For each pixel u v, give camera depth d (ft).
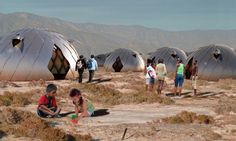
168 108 56.85
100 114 48.91
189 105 60.85
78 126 39.52
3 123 36.32
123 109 55.16
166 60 176.86
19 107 53.01
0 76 101.35
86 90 71.82
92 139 33.73
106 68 198.70
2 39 108.17
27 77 101.91
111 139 33.96
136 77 126.00
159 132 36.83
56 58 109.60
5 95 57.72
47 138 30.94
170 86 95.86
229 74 125.39
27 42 105.50
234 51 133.18
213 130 38.65
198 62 128.26
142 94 67.21
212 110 54.65
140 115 49.44
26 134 31.91
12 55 102.63
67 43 113.29
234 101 63.98
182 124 41.86
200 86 99.50
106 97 63.87
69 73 109.29
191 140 34.12
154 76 76.84
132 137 34.83
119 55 195.52
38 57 103.71
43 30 112.98
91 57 103.65
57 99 60.75
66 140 31.73
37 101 58.59
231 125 41.37
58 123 40.86
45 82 94.94
